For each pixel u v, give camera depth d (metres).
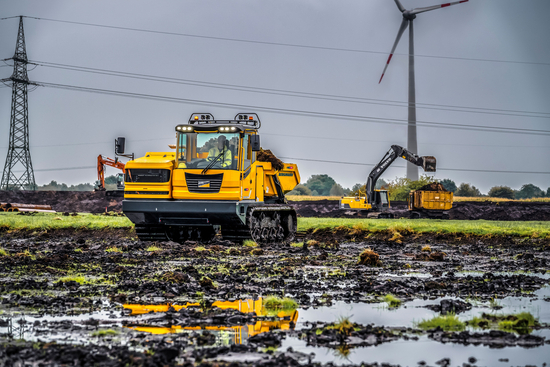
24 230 41.44
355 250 31.39
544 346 9.77
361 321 11.75
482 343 9.92
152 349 9.20
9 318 11.75
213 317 11.80
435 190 84.44
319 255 25.52
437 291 16.00
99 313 12.33
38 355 8.69
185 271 19.09
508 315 11.79
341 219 62.53
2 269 19.33
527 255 26.88
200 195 27.11
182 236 32.47
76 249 28.34
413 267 22.55
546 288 16.92
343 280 18.22
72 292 15.08
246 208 27.92
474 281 18.22
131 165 27.55
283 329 10.89
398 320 11.85
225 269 20.42
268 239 31.25
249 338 9.98
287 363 8.40
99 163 105.50
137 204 27.41
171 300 14.09
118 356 8.65
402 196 137.25
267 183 32.31
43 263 21.03
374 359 8.80
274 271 20.17
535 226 51.66
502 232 41.16
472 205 102.25
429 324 11.20
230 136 27.38
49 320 11.55
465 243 38.41
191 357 8.78
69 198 108.31
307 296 14.63
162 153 28.73
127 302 13.73
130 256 24.28
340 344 9.74
